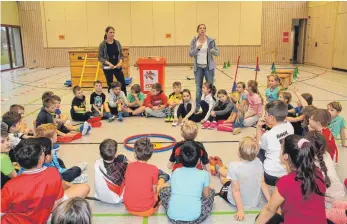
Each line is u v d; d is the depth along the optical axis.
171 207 2.45
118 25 15.49
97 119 5.44
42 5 15.27
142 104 5.96
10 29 14.85
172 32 15.62
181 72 13.29
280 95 4.74
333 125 4.05
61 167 3.35
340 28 12.91
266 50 16.11
